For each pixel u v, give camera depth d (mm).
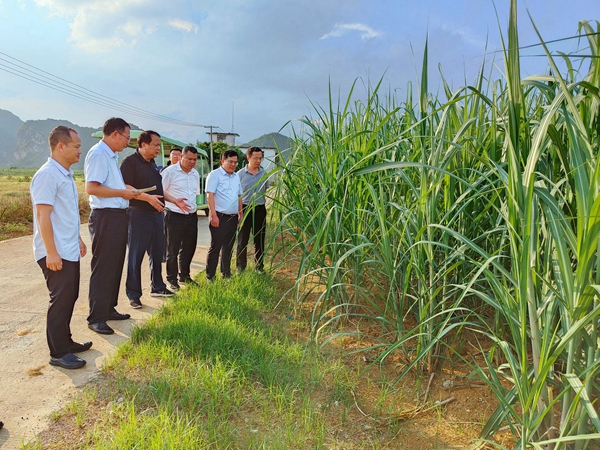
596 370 1693
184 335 3641
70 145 3326
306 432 2580
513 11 1681
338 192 3797
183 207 5324
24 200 14344
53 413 2693
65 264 3350
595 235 1547
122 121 4105
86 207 15758
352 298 4234
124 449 2236
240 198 5719
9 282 6016
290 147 4562
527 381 1844
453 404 2873
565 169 1889
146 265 7359
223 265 5793
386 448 2479
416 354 3334
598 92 1570
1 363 3494
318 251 3641
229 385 2926
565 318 1825
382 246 3080
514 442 2445
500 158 2842
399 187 3619
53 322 3369
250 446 2395
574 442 1915
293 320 4301
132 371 3232
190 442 2260
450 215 2945
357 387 3121
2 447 2406
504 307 1953
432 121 2826
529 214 1676
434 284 2838
